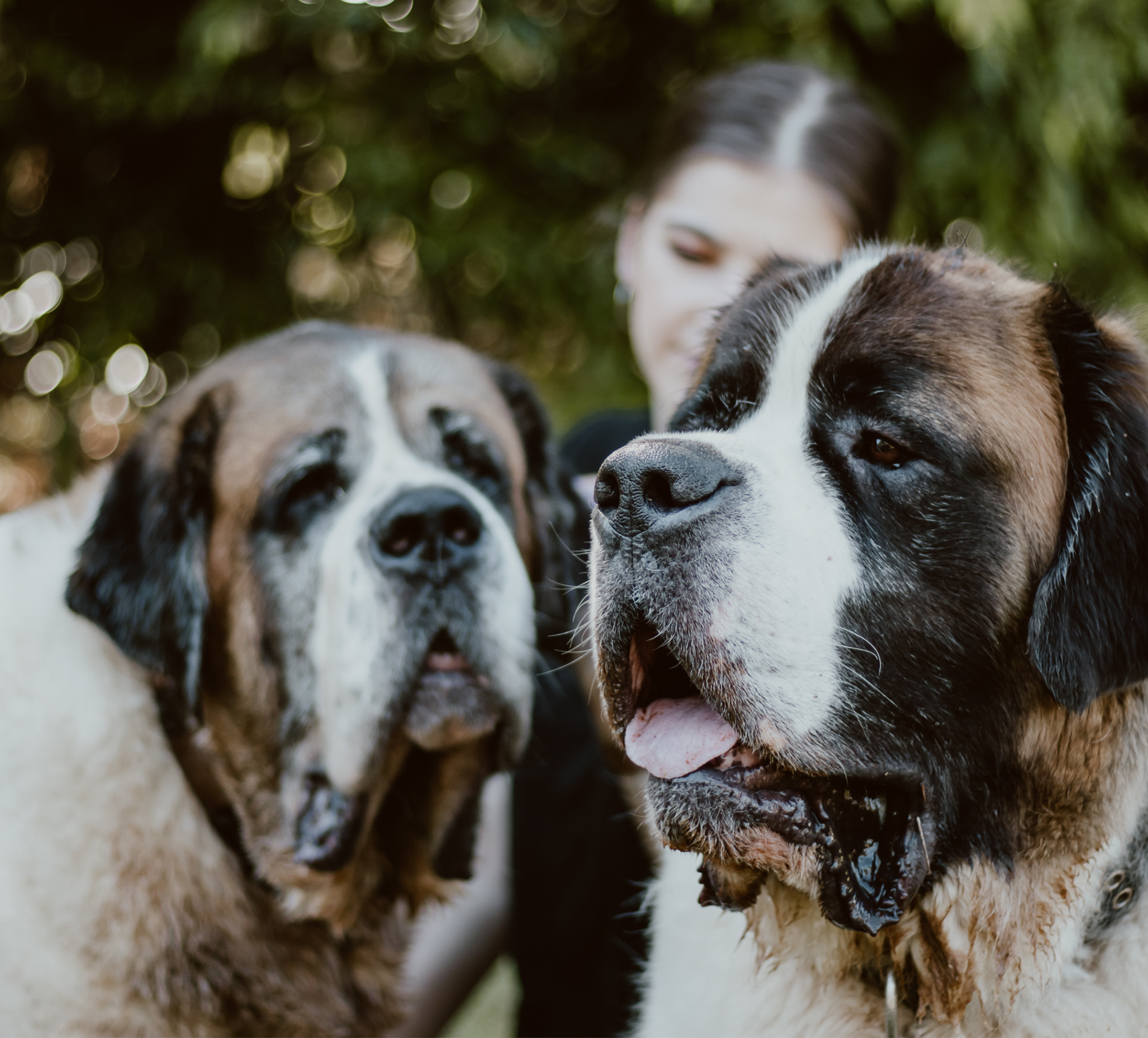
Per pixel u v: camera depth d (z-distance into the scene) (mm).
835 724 2025
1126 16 7125
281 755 2738
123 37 7082
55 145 7547
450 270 7469
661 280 3689
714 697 2029
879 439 2135
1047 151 6957
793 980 2330
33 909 2490
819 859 2074
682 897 2594
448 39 6953
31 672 2660
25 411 8133
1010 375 2168
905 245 2654
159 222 7566
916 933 2188
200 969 2586
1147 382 2223
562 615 3303
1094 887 2172
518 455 3188
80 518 3066
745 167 3559
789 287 2480
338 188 7379
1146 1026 2076
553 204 7418
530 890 3453
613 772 3113
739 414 2369
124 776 2580
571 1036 3373
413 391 2959
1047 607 2100
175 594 2770
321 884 2699
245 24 6262
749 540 2014
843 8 6418
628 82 7652
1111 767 2193
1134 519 2123
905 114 6957
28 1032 2445
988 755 2141
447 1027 3617
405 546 2611
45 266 7855
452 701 2629
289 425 2805
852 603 2045
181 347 7844
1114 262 7797
